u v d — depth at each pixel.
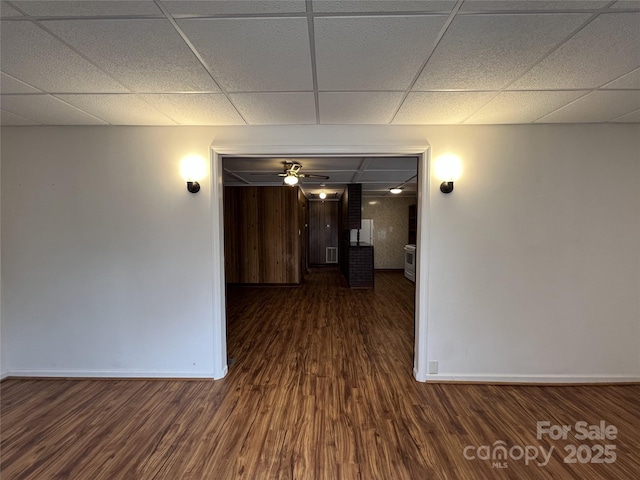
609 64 1.61
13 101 2.08
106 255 2.65
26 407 2.28
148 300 2.67
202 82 1.83
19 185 2.63
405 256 8.04
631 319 2.56
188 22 1.29
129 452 1.83
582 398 2.40
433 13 1.25
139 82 1.82
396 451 1.83
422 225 2.59
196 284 2.65
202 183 2.61
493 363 2.62
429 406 2.29
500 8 1.22
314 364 2.98
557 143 2.51
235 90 1.93
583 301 2.57
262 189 6.79
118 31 1.34
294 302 5.45
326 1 1.17
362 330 3.97
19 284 2.67
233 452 1.82
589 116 2.34
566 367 2.60
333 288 6.68
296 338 3.69
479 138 2.53
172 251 2.64
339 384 2.60
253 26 1.32
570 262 2.55
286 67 1.66
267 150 2.59
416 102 2.11
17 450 1.84
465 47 1.47
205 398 2.39
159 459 1.77
